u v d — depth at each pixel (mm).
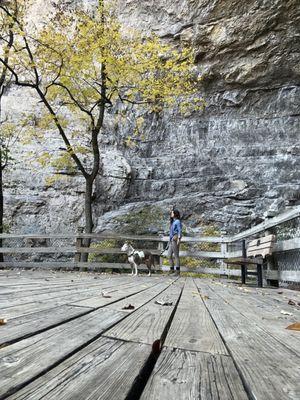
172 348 1593
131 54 12242
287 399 1000
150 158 19969
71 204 17016
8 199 16547
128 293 4230
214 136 20156
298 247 6051
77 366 1243
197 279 9594
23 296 3367
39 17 20688
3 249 11961
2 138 17094
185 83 12992
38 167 17391
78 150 13523
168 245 11836
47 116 13312
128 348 1532
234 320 2553
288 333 2105
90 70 12547
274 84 20203
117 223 16344
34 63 11695
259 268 7457
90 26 11289
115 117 20422
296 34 18797
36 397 947
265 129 19812
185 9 20391
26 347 1466
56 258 15984
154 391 1038
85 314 2420
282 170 18297
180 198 17719
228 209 17203
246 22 19219
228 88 20656
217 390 1068
